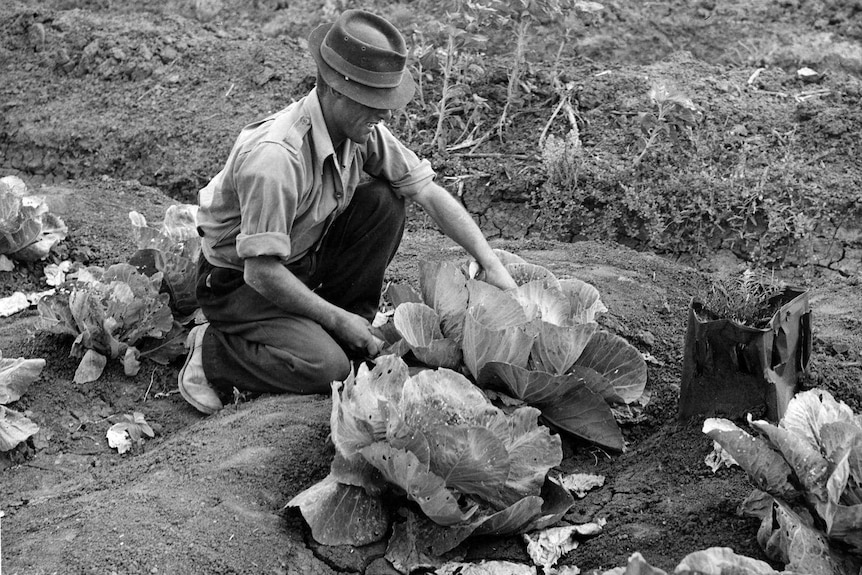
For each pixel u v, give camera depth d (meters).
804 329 3.78
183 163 6.34
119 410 4.33
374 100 3.64
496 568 3.27
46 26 7.43
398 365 3.45
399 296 4.14
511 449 3.35
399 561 3.26
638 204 5.52
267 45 7.04
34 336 4.60
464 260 5.28
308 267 4.11
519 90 6.41
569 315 3.90
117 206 5.99
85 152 6.59
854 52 6.62
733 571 2.68
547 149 5.74
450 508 3.18
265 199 3.68
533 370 3.64
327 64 3.65
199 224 4.06
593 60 6.77
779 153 5.81
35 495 3.82
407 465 3.10
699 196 5.51
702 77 6.49
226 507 3.41
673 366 4.33
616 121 6.11
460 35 5.98
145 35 7.20
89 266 5.14
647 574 2.65
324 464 3.65
